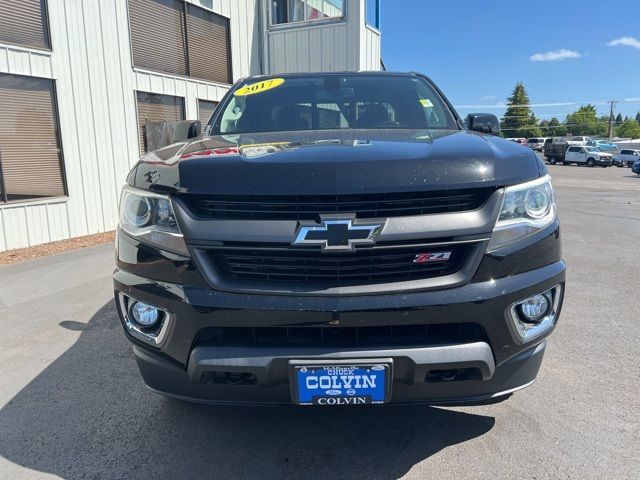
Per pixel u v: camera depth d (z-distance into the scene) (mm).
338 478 2191
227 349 1954
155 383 2193
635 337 3787
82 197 8805
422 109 3336
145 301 2090
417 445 2418
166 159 2258
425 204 1945
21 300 4980
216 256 1983
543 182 2152
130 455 2389
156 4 10117
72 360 3523
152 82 10062
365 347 1921
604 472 2211
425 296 1912
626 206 13062
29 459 2379
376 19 13312
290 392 1958
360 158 1979
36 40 7914
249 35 12828
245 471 2248
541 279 2053
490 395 2086
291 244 1899
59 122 8328
